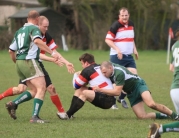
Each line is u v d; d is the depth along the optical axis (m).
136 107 27.77
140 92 27.38
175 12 101.19
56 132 23.42
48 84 27.34
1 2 111.38
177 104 22.02
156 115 27.83
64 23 101.94
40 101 25.80
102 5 100.00
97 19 101.44
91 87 28.09
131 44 34.62
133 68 34.72
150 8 99.62
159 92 41.00
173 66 23.27
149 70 61.31
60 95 38.62
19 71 25.92
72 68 26.92
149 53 93.31
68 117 27.45
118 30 34.25
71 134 22.97
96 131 23.75
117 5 100.38
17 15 97.62
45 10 99.31
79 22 103.94
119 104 34.56
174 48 22.77
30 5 113.06
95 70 27.47
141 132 23.56
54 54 25.50
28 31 25.55
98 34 101.62
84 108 32.12
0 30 98.75
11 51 27.12
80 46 103.62
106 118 28.22
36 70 25.62
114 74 27.08
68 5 105.19
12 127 24.70
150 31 101.44
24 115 28.94
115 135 22.75
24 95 26.92
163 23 101.25
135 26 101.19
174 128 20.11
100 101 27.55
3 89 42.50
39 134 22.95
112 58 34.66
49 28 100.62
